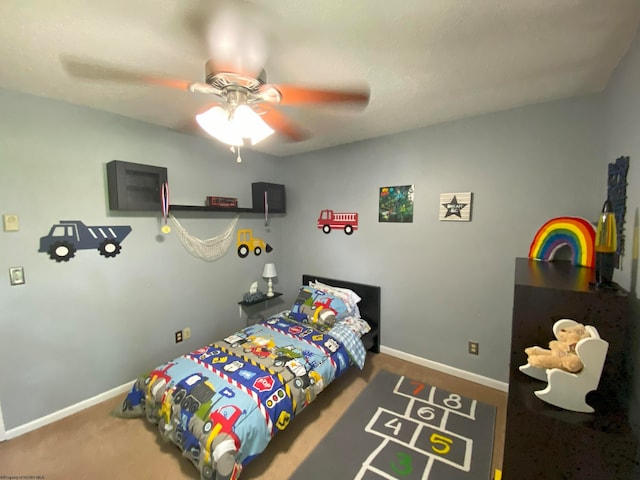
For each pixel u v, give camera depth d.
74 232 2.04
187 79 1.59
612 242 1.20
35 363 1.93
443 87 1.73
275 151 3.35
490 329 2.33
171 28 1.16
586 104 1.85
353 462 1.66
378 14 1.08
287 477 1.57
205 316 2.91
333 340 2.37
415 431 1.89
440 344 2.59
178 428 1.58
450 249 2.45
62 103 1.94
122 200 2.13
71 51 1.33
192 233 2.75
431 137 2.45
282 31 1.18
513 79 1.64
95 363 2.19
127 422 1.98
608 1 1.03
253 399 1.62
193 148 2.70
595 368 1.04
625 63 1.37
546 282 1.29
